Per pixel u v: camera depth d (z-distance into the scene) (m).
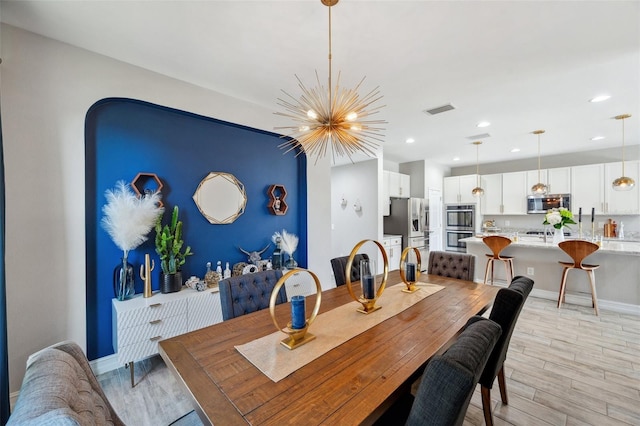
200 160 2.89
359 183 5.64
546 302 3.94
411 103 3.23
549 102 3.21
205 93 2.85
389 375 1.07
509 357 2.50
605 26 1.92
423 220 6.38
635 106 3.32
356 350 1.27
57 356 0.86
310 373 1.09
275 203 3.43
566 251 3.55
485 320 1.12
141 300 2.27
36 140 1.97
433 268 2.91
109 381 2.18
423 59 2.33
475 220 6.57
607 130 4.27
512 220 6.66
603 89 2.88
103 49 2.18
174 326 2.31
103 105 2.31
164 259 2.48
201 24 1.90
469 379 0.76
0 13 1.77
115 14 1.80
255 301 1.93
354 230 5.73
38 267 1.97
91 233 2.25
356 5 1.73
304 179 3.80
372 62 2.38
